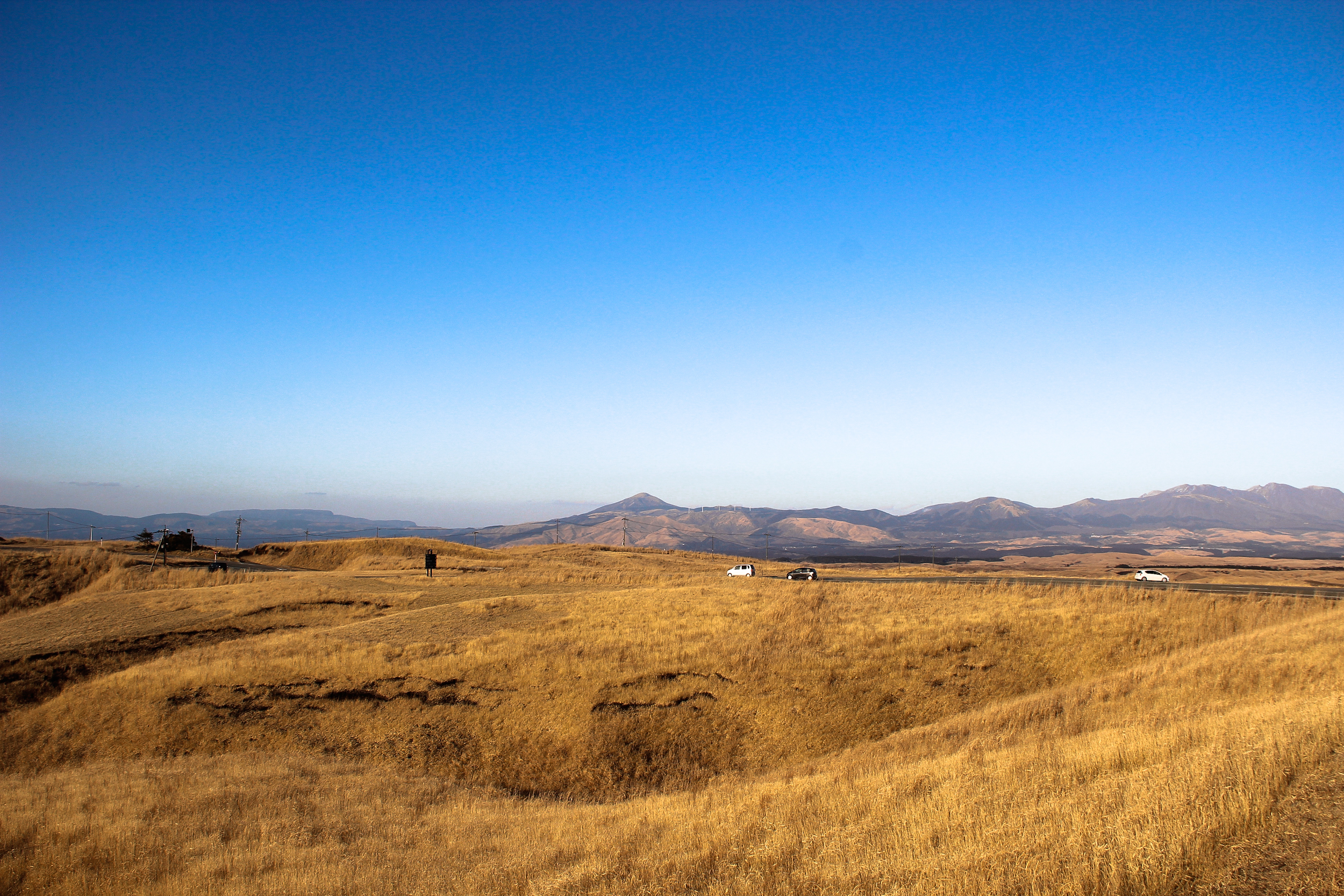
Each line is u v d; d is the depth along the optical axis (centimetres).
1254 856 850
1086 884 835
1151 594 4203
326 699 2981
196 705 2961
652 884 1159
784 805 1585
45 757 2761
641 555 10869
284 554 9875
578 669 3061
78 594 5806
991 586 4866
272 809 1922
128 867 1452
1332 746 1203
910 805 1369
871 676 2958
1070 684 2831
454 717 2833
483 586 5962
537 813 1984
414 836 1719
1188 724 1652
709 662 3091
